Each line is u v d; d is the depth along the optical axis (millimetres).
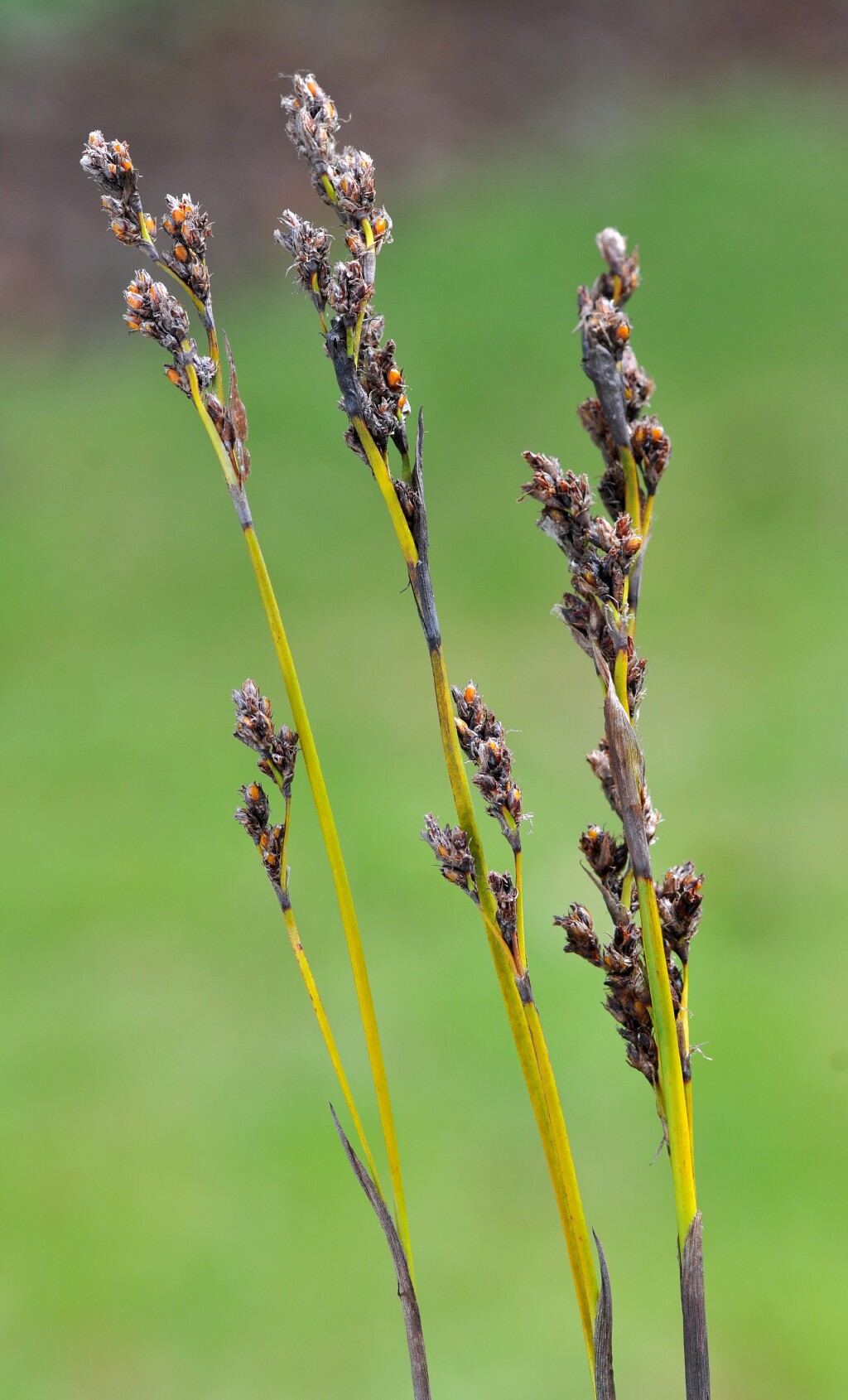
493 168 7668
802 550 4824
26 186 7223
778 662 4297
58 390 6293
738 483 5176
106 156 1038
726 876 3428
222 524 5273
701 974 3135
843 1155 2686
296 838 3623
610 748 1038
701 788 3768
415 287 6680
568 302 6348
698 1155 2725
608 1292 1049
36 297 6809
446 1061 2959
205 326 1044
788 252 6609
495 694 4203
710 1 9148
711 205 7031
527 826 3559
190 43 8320
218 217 7105
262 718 1060
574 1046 2967
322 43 8422
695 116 8039
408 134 7914
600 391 1049
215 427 1044
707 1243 2520
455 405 5812
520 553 4938
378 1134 2812
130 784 3936
